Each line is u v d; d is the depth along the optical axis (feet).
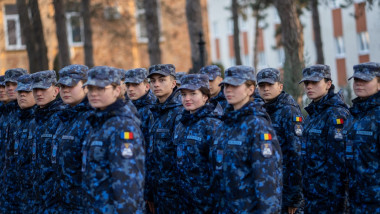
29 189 22.36
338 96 20.95
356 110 18.35
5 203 24.27
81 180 18.03
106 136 15.71
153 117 21.83
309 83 21.11
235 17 68.64
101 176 15.72
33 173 20.99
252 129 15.80
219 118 18.92
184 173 18.94
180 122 19.66
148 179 21.36
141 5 85.25
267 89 22.20
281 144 22.09
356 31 83.56
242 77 16.29
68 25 87.20
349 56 85.71
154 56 58.18
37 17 49.16
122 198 15.16
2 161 25.57
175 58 93.56
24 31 49.47
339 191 20.16
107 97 15.99
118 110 15.94
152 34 58.13
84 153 16.29
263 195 15.33
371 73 18.01
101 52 86.17
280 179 15.71
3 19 80.89
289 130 21.80
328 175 20.33
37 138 20.94
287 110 21.98
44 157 20.02
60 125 19.15
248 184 15.80
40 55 49.37
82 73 18.76
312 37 92.12
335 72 88.94
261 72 22.31
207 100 19.27
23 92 23.06
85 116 18.19
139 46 89.81
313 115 21.09
